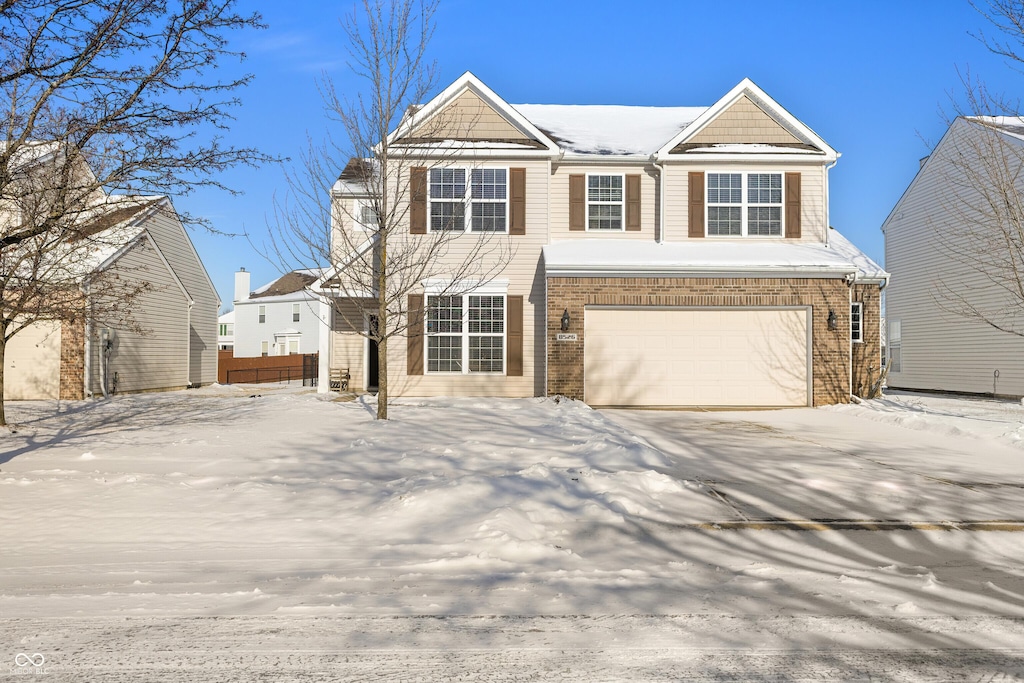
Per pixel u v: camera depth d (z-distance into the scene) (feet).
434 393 62.13
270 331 169.68
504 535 21.06
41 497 25.91
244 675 12.76
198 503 25.26
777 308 59.57
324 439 39.24
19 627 14.99
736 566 19.72
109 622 15.29
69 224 31.68
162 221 80.48
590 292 58.29
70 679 12.56
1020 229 52.54
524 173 62.95
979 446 38.91
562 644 14.30
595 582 18.25
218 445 37.29
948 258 81.15
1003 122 72.59
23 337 67.10
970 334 77.97
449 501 24.22
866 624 15.58
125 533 22.06
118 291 67.31
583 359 57.98
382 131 48.47
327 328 68.13
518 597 17.08
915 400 70.79
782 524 23.22
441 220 61.98
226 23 30.22
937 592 17.84
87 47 28.66
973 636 14.98
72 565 19.27
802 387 59.36
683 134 63.82
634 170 65.46
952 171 78.84
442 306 61.98
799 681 12.76
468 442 36.91
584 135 69.21
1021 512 24.91
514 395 62.28
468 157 59.16
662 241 63.87
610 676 12.85
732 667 13.30
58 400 66.13
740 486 28.48
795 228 64.03
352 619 15.56
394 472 30.22
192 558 19.89
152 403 63.21
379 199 48.98
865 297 68.18
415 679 12.67
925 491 27.84
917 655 13.96
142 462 32.50
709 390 59.31
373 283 60.23
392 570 18.95
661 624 15.44
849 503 25.99
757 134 65.31
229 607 16.24
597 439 35.94
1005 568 19.89
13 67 29.55
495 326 62.39
